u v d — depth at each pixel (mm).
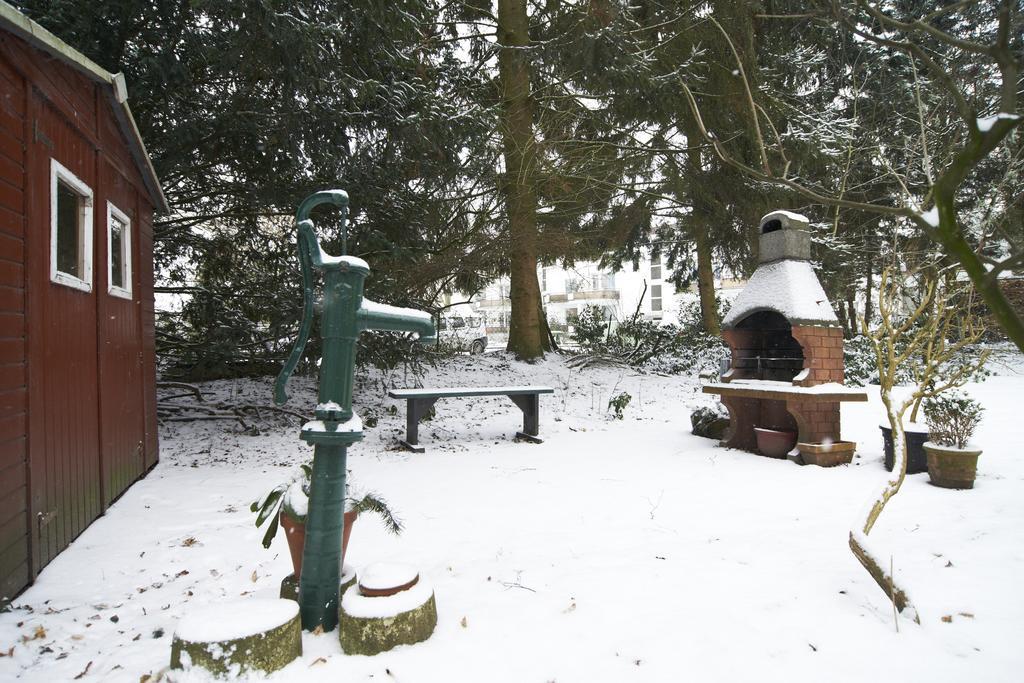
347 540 2955
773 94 10461
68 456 3992
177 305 10383
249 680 2211
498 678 2287
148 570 3553
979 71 4363
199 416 8977
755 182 12039
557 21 12117
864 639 2598
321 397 2605
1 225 3100
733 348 7613
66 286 3992
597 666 2383
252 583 3346
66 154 4020
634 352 16609
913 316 3492
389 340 9453
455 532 4188
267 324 10117
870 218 13016
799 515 4547
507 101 12297
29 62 3430
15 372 3223
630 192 14305
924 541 3883
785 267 6996
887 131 10648
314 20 7031
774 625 2730
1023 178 6926
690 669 2363
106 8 6141
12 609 3023
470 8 12852
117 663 2490
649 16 11578
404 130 7863
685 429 9133
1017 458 6453
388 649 2459
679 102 11016
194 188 9234
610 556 3672
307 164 8633
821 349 6633
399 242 9805
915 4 7316
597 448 7574
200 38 6793
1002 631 2652
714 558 3615
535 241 12625
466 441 8141
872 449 7320
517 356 14445
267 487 5551
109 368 4941
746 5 8281
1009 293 8148
